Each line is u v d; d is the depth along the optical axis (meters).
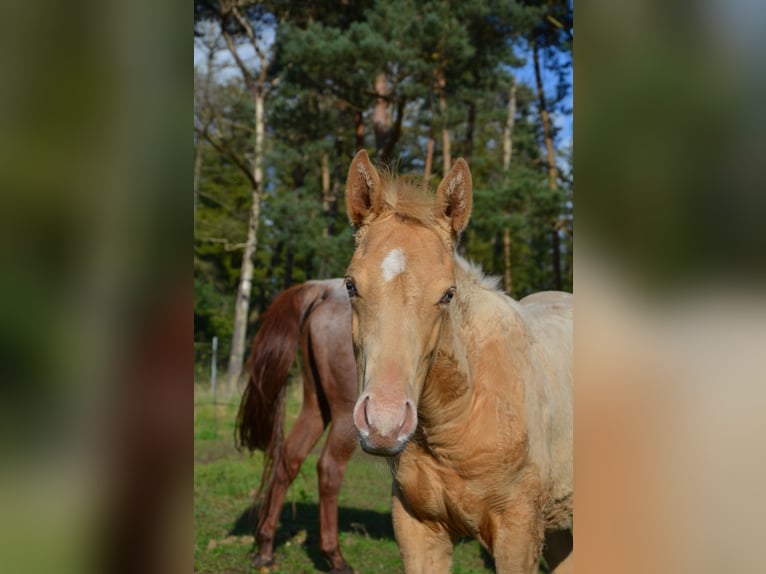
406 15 13.30
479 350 2.61
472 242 18.45
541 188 14.80
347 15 16.08
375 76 13.45
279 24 15.58
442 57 13.80
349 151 21.78
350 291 2.21
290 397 11.05
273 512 5.13
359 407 1.92
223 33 17.78
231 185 24.09
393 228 2.25
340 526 5.93
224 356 18.00
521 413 2.60
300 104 16.11
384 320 2.04
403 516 2.75
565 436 2.99
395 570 5.00
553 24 17.72
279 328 5.43
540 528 2.70
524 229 15.34
